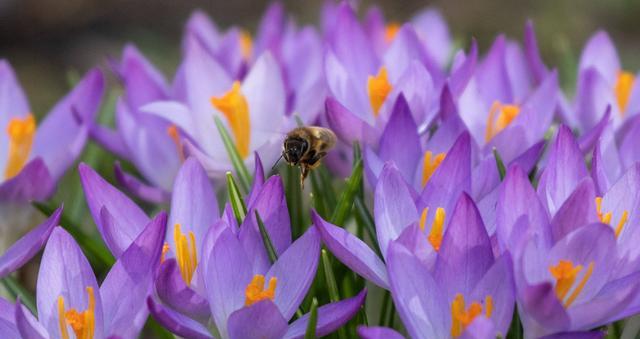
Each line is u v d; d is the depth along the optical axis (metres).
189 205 0.58
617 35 1.80
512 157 0.62
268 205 0.57
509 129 0.62
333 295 0.57
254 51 0.73
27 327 0.54
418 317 0.55
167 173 0.67
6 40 1.66
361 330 0.53
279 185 0.56
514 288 0.54
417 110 0.63
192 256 0.57
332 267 0.60
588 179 0.55
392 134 0.61
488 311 0.55
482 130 0.65
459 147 0.58
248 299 0.55
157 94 0.67
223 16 1.81
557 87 0.65
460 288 0.55
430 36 0.77
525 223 0.55
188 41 0.65
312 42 0.70
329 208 0.63
